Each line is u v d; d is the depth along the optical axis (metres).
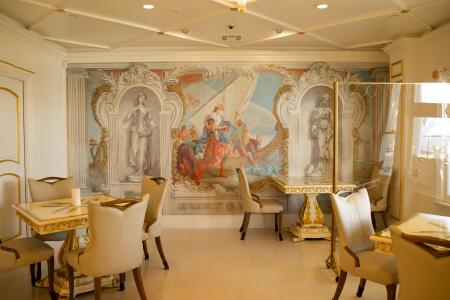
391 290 2.54
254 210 4.78
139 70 5.50
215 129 5.52
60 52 5.23
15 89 4.30
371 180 4.72
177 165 5.54
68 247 3.28
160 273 3.64
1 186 4.04
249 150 5.52
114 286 3.31
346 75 5.49
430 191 4.08
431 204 4.08
